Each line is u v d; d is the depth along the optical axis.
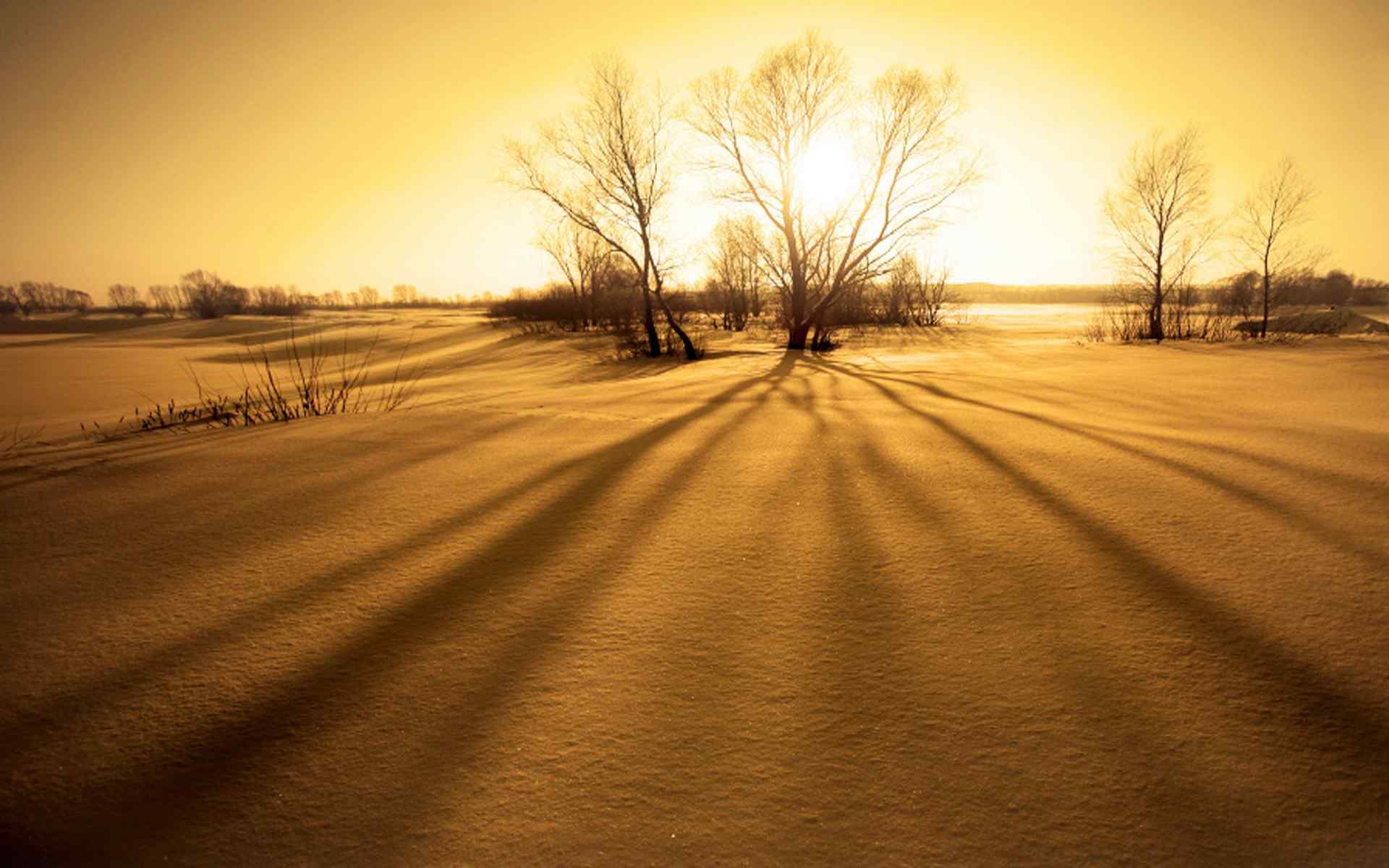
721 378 12.88
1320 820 1.53
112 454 5.84
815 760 1.78
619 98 18.23
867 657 2.29
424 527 3.76
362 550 3.42
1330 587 2.73
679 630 2.51
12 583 3.07
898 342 25.09
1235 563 3.01
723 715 1.99
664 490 4.41
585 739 1.89
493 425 6.90
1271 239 25.58
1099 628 2.44
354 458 5.51
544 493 4.39
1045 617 2.54
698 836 1.54
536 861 1.48
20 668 2.33
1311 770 1.68
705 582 2.94
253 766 1.81
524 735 1.91
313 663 2.33
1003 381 10.51
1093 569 2.98
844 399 8.69
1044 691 2.06
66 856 1.53
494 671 2.25
